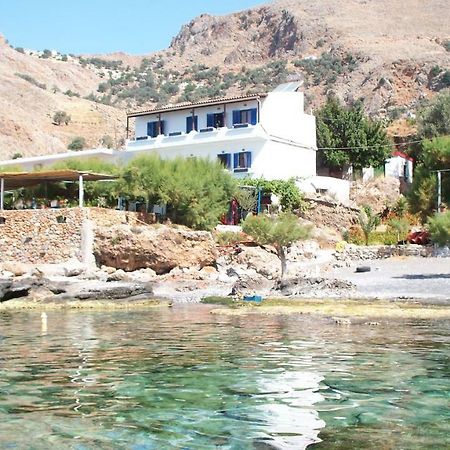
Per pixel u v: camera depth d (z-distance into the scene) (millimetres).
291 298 29125
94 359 12555
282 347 14102
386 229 52719
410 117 97500
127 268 38156
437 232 35594
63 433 7324
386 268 40719
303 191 53219
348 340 15266
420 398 8992
